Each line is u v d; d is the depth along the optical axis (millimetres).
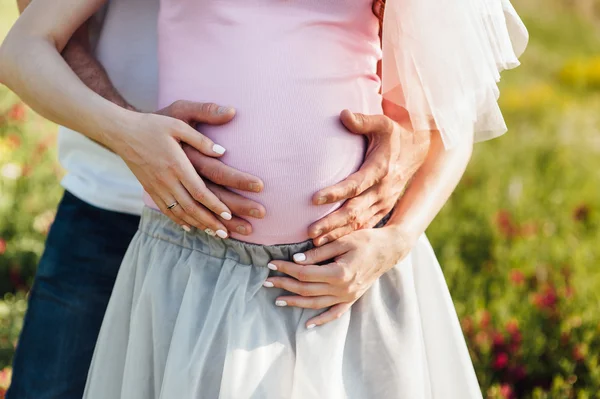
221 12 1697
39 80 1727
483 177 5602
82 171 2152
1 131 5145
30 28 1772
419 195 1919
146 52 2072
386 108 1979
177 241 1781
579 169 6023
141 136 1665
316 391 1721
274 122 1690
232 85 1699
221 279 1736
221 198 1683
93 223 2133
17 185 4527
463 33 1808
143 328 1781
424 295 2002
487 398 3098
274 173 1691
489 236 4395
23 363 2180
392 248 1788
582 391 3025
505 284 3893
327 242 1742
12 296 3727
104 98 1748
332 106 1729
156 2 2045
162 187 1687
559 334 3387
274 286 1729
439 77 1812
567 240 4496
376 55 1849
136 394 1787
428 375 1956
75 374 2141
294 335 1765
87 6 1818
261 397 1684
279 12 1700
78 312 2141
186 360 1686
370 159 1761
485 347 3246
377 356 1822
